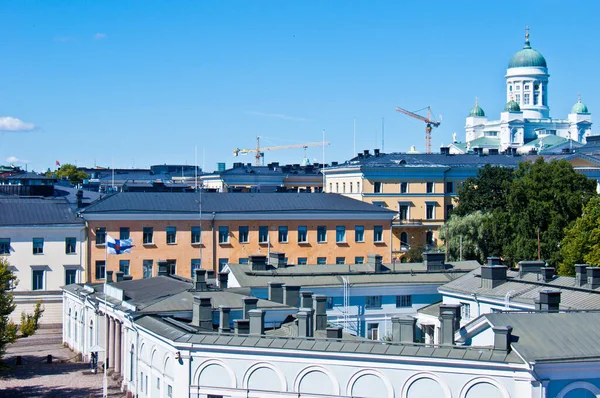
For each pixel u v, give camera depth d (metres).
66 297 110.69
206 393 58.78
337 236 139.75
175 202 134.12
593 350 52.34
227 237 133.75
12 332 83.81
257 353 57.22
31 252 122.31
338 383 55.25
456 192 180.38
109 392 79.56
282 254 97.31
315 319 68.94
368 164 176.38
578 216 135.62
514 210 140.88
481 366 51.91
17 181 167.62
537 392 50.97
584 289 72.19
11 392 82.75
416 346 54.47
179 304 73.75
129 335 76.50
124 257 127.19
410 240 174.62
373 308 89.38
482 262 145.88
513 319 55.50
